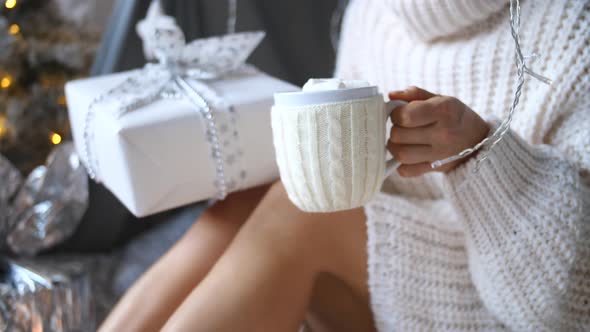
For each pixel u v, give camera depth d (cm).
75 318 100
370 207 71
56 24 136
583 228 66
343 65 95
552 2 71
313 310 80
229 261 69
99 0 152
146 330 74
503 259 66
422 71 81
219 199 82
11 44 123
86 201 115
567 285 66
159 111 71
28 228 111
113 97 76
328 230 71
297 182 58
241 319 65
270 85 79
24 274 99
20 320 94
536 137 73
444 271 72
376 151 57
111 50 118
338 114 55
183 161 72
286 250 69
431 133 59
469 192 65
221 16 130
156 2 92
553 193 65
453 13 74
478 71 76
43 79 128
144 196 71
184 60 81
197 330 64
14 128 124
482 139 63
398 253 71
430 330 71
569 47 70
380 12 89
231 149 74
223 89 78
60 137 128
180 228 147
